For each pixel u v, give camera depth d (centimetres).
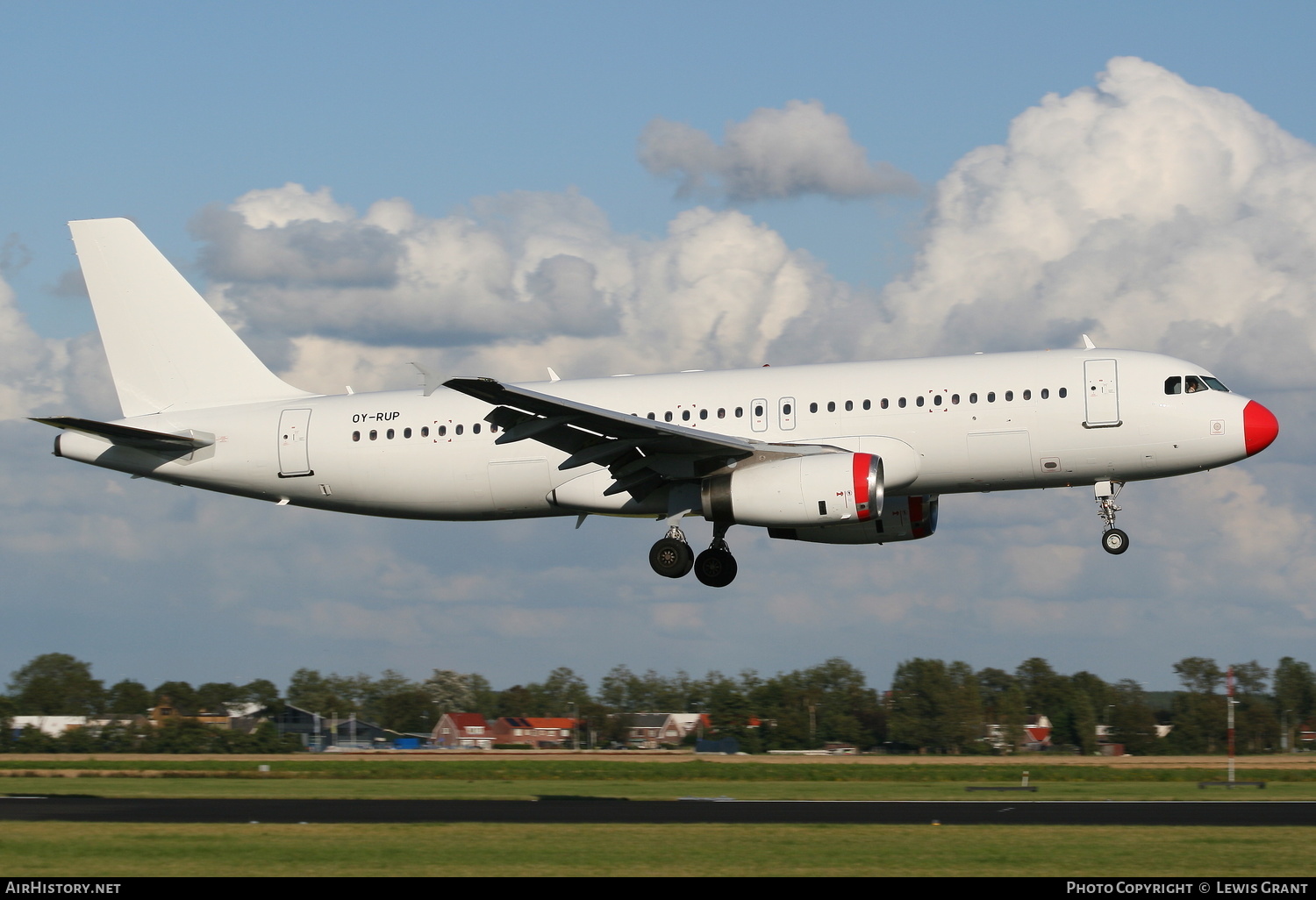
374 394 9594
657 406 8912
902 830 5438
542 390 9275
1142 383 8231
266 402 9862
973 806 6706
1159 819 5912
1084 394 8256
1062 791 8319
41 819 6150
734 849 4872
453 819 6066
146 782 9762
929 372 8569
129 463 9694
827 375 8750
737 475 8319
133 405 10012
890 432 8462
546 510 9294
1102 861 4600
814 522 8181
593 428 8112
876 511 8175
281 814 6347
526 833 5375
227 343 9994
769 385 8794
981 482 8500
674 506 8550
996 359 8569
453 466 9181
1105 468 8325
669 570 8569
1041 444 8288
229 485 9650
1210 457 8181
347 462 9350
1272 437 8169
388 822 5931
